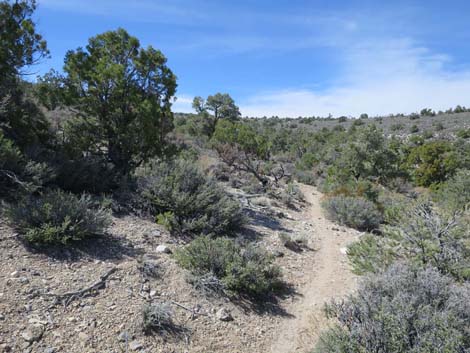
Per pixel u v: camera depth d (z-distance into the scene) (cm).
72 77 919
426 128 6053
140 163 1034
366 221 1193
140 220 756
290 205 1412
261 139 1711
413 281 437
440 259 556
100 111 947
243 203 1196
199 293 533
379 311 369
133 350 386
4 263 462
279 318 534
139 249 618
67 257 523
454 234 580
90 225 582
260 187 1602
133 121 969
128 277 517
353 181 1802
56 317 400
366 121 7981
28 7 820
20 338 356
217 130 1770
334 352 354
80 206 593
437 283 422
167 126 1066
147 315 429
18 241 520
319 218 1279
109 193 848
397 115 8381
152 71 1013
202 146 2741
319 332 489
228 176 1731
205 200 827
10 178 654
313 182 2495
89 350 369
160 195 817
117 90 912
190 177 912
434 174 2589
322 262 794
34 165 711
